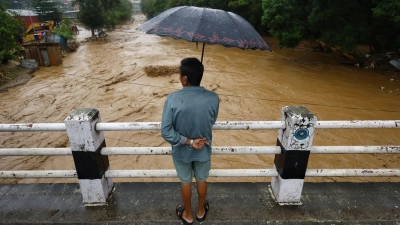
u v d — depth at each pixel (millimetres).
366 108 9867
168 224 2436
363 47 23453
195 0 30312
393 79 13586
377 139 7406
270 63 17531
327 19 14492
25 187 2914
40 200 2725
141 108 9750
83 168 2439
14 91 11625
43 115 9141
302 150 2373
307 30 17547
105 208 2607
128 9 55062
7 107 9820
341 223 2457
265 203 2664
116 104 10133
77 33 36188
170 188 2879
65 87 12117
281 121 2400
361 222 2471
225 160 6430
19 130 2344
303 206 2631
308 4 15922
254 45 2209
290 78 13898
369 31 14188
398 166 6223
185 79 1893
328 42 15320
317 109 9766
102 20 30750
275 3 16922
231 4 27875
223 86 12430
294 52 21500
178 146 1990
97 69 15430
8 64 15125
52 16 41156
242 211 2568
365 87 12406
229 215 2523
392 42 15711
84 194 2588
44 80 13258
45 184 2963
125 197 2742
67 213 2561
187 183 2209
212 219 2477
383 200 2729
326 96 11188
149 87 12109
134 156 6566
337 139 7391
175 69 14656
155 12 48531
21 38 21031
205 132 1942
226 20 2186
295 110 2365
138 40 28641
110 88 11984
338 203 2678
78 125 2238
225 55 20281
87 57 19188
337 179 5730
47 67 15961
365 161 6406
